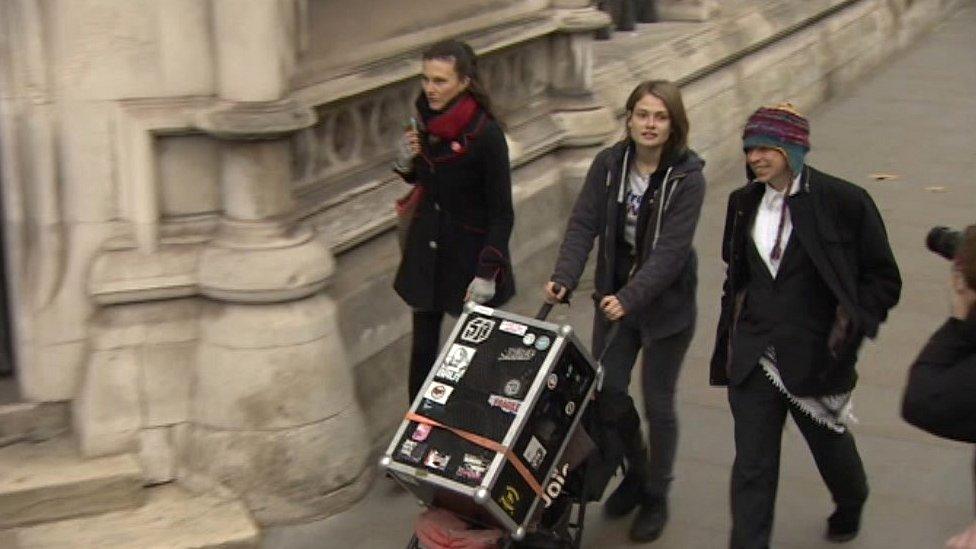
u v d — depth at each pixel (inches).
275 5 187.2
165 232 195.0
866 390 248.7
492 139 190.4
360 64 221.5
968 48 660.7
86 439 193.5
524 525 155.0
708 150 398.0
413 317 206.5
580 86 301.7
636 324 182.7
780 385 166.2
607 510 197.2
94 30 185.9
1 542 183.3
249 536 187.6
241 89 188.1
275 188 194.2
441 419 156.9
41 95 186.9
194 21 189.2
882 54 619.8
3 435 195.8
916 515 201.8
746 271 169.5
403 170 199.0
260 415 193.3
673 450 190.5
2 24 184.4
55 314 194.2
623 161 180.2
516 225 277.1
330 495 199.8
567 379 159.0
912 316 287.0
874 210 163.9
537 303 287.3
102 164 189.9
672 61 374.9
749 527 168.4
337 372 200.1
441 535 158.4
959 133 470.0
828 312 165.6
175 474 198.1
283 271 192.2
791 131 160.4
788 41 487.2
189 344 196.4
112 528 187.3
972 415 133.9
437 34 245.9
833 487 185.2
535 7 289.4
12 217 191.0
